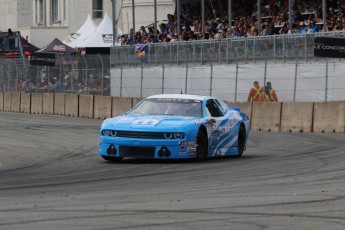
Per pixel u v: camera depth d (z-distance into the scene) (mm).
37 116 60344
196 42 56969
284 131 44531
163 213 14711
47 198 17438
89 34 81438
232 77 54094
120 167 25422
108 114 56625
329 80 47531
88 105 58969
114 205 15969
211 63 55781
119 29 81375
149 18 83625
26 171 25062
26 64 71750
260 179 21250
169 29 70188
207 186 19641
